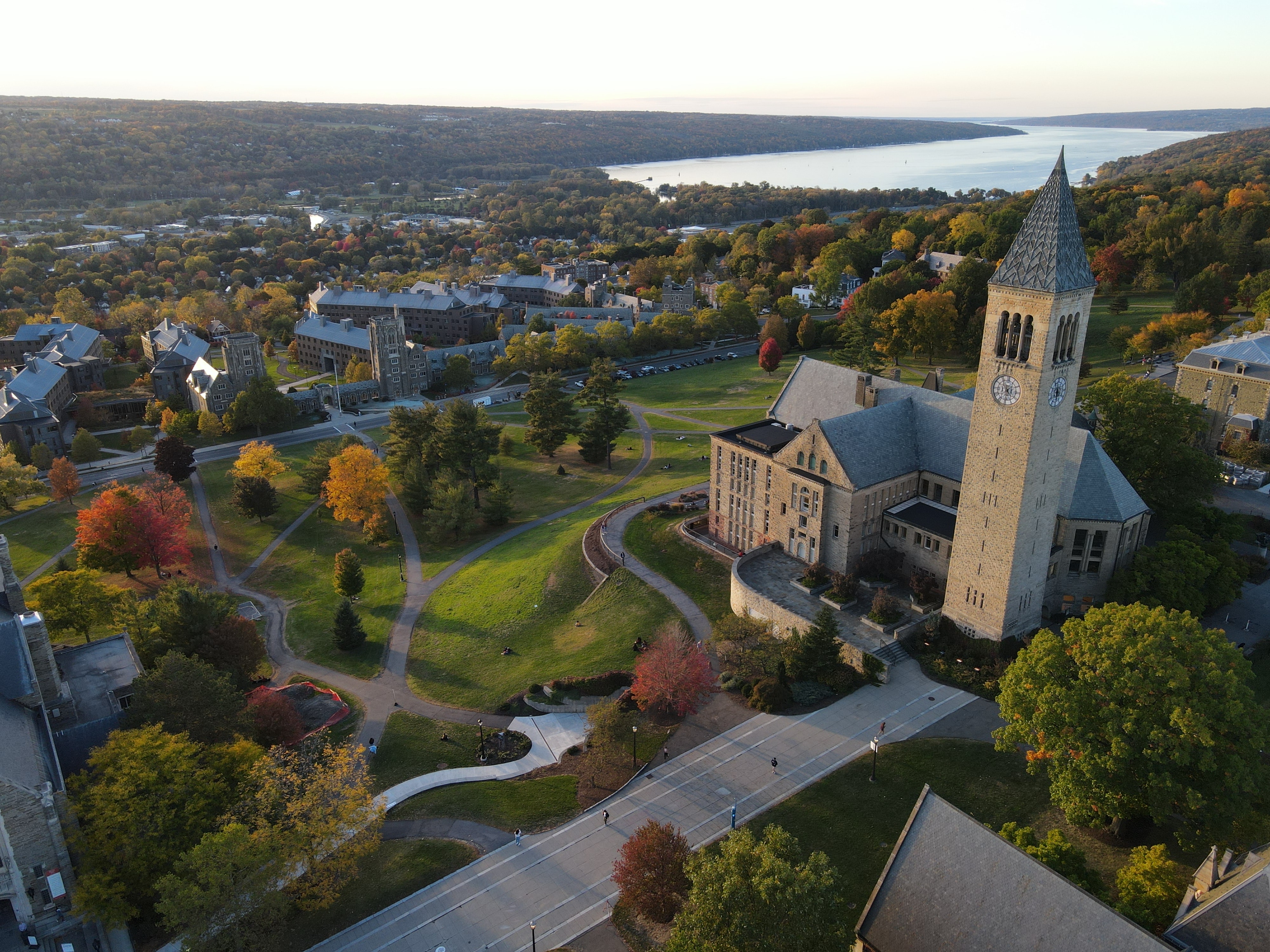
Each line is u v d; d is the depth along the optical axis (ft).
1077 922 139.64
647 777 255.09
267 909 192.34
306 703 317.01
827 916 164.35
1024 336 255.70
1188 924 149.38
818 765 255.50
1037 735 222.69
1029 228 252.42
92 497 552.00
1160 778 196.03
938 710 276.41
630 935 201.77
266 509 508.94
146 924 208.23
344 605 364.38
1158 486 351.25
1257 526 376.89
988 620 290.76
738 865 168.35
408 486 506.48
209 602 320.91
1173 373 561.43
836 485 335.47
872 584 338.34
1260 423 444.55
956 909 152.15
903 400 361.71
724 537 401.90
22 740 214.90
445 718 304.91
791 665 291.58
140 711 245.24
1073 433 314.76
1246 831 200.95
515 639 360.89
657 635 318.45
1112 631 214.69
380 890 218.38
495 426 534.37
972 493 284.61
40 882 197.67
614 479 542.57
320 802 214.48
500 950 200.13
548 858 227.20
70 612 336.70
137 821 206.28
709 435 611.47
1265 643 294.25
